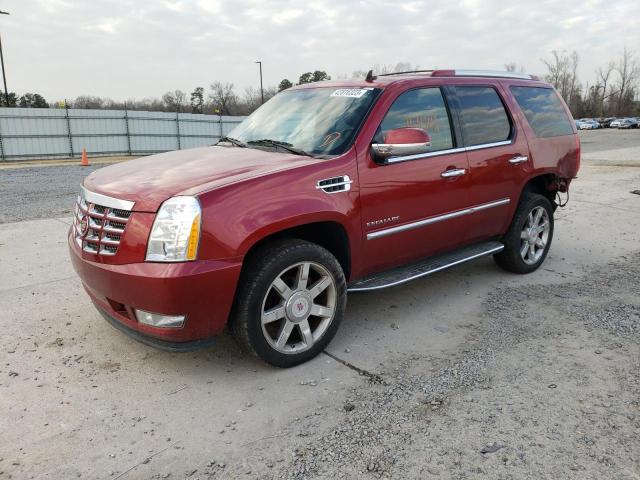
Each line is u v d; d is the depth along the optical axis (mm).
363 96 3959
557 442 2637
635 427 2758
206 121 33688
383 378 3311
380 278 4008
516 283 5141
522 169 4961
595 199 10023
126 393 3131
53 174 17234
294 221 3205
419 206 4027
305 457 2561
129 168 3684
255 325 3180
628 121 72312
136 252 2918
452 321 4223
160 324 2961
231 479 2412
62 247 6344
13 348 3674
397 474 2426
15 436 2709
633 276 5328
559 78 100438
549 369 3395
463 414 2895
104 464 2512
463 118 4469
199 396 3107
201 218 2889
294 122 4133
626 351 3639
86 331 3961
